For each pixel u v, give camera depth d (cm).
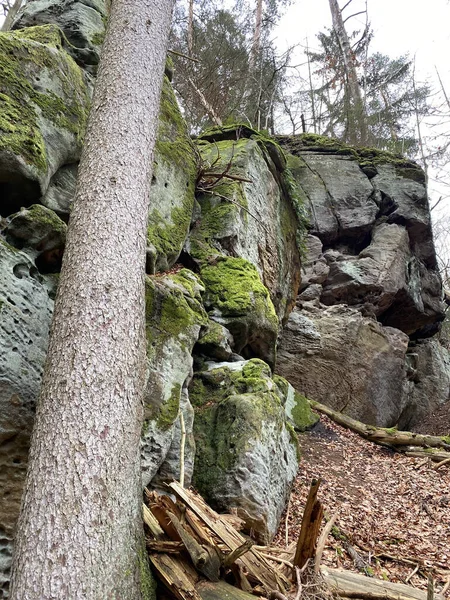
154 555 326
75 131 539
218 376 608
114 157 398
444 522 616
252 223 948
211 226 838
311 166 1435
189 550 320
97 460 271
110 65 454
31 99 491
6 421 332
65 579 229
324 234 1334
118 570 258
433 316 1453
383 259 1285
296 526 546
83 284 331
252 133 1175
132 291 348
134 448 303
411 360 1421
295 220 1299
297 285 1202
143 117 437
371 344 1194
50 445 270
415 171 1451
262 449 518
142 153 419
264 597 326
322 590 353
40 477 261
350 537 547
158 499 368
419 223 1391
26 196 452
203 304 708
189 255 776
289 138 1525
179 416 503
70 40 684
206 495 491
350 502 657
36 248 424
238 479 486
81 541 243
